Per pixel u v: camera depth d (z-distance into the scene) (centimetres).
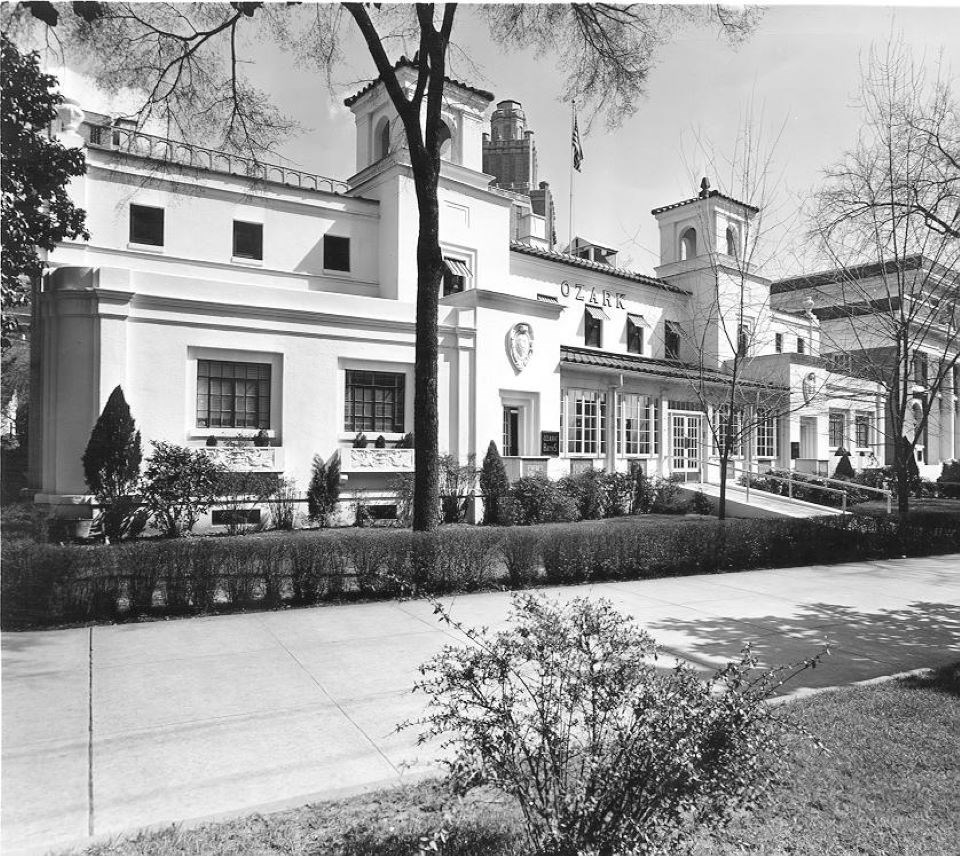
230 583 862
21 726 487
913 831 354
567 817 294
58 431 1379
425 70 1213
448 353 1806
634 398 2436
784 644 729
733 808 307
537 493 1752
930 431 3616
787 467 2777
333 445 1642
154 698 545
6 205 1210
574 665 338
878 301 1778
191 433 1477
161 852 327
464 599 936
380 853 324
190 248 1797
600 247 3156
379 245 2088
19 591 758
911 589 1089
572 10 1319
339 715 514
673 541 1184
